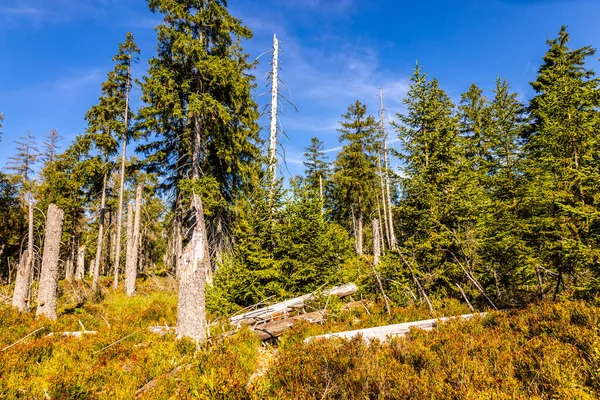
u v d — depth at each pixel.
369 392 4.53
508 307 10.09
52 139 35.12
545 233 9.74
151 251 40.41
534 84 16.92
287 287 11.73
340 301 10.59
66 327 10.42
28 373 6.58
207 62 15.90
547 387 4.09
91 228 33.94
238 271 12.05
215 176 18.81
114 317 12.84
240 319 9.85
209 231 18.28
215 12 17.25
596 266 7.98
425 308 10.08
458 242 10.65
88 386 5.67
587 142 9.04
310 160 34.06
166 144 19.16
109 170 23.73
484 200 12.52
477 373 4.67
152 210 33.44
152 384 5.77
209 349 7.30
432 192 11.69
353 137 28.83
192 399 4.77
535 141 11.41
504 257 11.30
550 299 8.52
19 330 9.77
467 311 9.65
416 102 13.58
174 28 16.83
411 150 13.31
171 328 9.47
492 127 16.44
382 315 9.66
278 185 13.55
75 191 27.28
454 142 12.70
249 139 20.56
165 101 15.74
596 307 6.19
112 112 23.42
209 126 17.59
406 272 11.19
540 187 10.34
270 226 12.85
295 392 4.83
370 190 28.66
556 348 4.95
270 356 7.95
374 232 17.94
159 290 19.75
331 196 33.34
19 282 13.31
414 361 5.57
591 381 4.15
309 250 11.84
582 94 9.99
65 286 19.73
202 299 8.09
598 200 8.28
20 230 28.45
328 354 5.97
